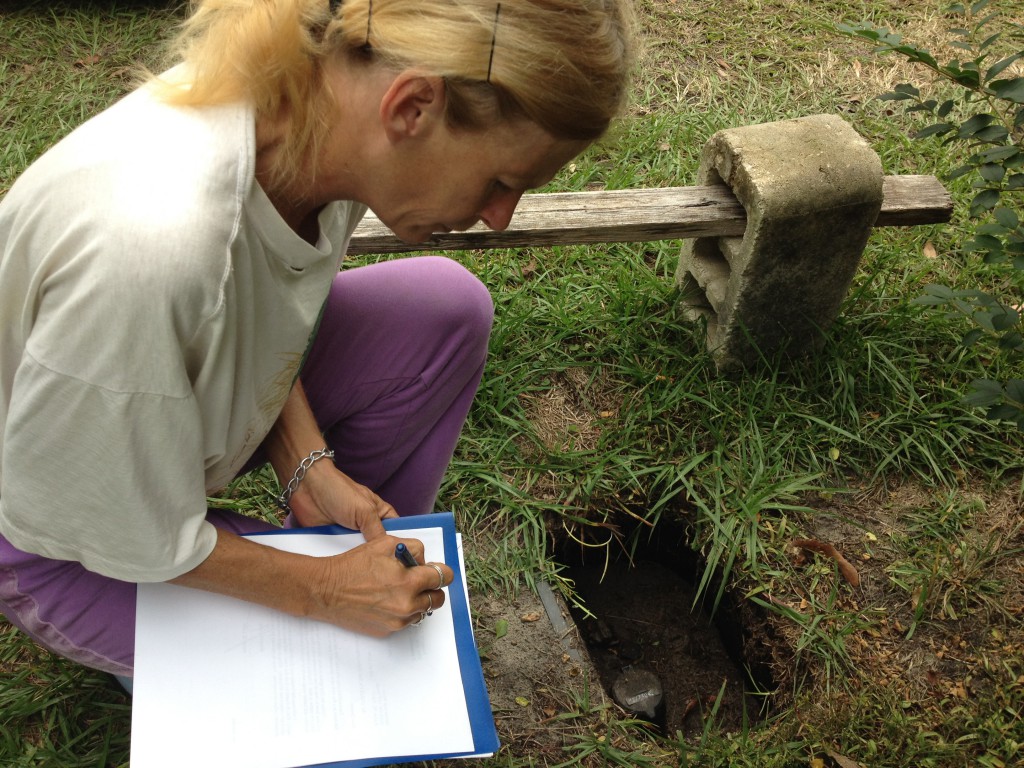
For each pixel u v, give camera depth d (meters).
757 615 2.19
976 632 2.09
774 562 2.21
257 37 1.08
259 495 2.23
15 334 1.16
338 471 1.60
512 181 1.13
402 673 1.39
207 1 1.16
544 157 1.10
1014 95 2.02
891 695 1.95
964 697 1.98
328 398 1.73
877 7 3.78
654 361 2.56
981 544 2.24
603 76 1.04
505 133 1.07
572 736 1.92
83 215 1.04
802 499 2.33
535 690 1.99
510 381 2.52
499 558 2.20
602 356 2.60
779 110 3.37
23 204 1.09
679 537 2.41
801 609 2.13
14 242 1.09
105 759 1.78
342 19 1.04
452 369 1.75
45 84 3.30
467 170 1.12
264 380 1.32
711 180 2.43
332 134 1.13
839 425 2.45
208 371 1.14
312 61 1.09
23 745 1.82
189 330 1.08
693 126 3.25
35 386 1.08
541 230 2.28
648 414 2.43
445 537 1.54
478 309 1.73
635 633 2.40
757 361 2.52
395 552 1.41
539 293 2.72
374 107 1.08
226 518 1.50
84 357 1.06
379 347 1.70
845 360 2.54
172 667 1.32
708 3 3.80
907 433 2.42
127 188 1.04
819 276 2.35
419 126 1.07
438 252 2.79
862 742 1.87
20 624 1.48
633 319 2.63
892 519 2.30
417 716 1.35
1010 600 2.14
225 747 1.29
